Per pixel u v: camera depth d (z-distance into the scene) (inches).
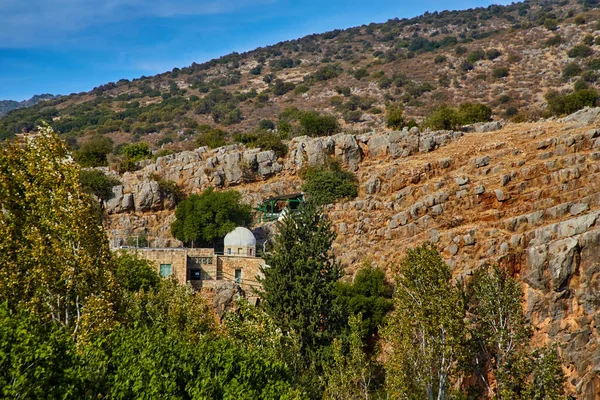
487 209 3100.4
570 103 4744.1
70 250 1651.1
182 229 3533.5
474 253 2842.0
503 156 3403.1
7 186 1684.3
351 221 3356.3
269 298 2600.9
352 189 3587.6
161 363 1562.5
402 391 1983.3
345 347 2459.4
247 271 3068.4
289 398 1561.3
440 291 2113.7
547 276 2549.2
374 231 3255.4
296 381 2031.3
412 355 2039.9
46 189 1699.1
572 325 2458.2
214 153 4116.6
